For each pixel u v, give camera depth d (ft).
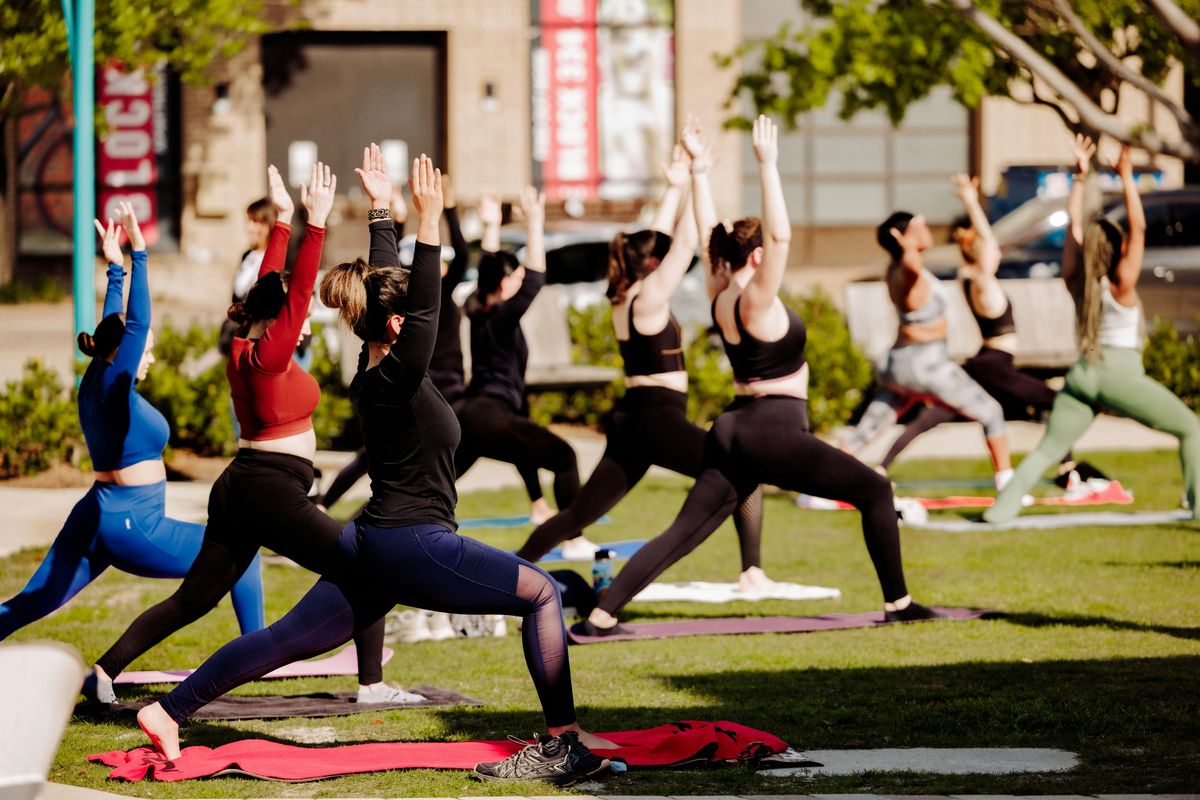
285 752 21.04
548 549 31.60
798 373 29.25
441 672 27.78
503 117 117.08
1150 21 42.24
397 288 19.24
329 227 115.14
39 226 112.16
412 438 19.20
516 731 22.86
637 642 29.86
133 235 23.86
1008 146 124.47
